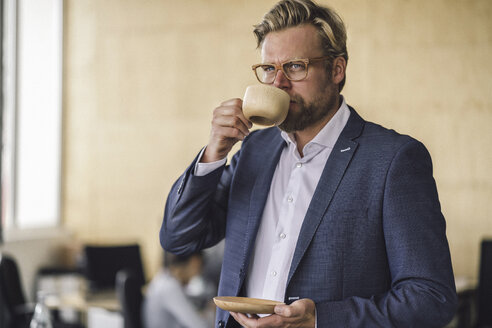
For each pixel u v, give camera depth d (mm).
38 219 5879
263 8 5441
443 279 1136
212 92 5586
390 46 5043
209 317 3672
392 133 1264
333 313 1121
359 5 5090
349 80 5113
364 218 1203
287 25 1258
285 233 1271
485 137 4891
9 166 5547
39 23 5891
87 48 5945
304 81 1246
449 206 4941
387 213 1181
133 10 5809
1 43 4789
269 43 1272
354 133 1277
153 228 5738
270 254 1293
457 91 4938
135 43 5809
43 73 5930
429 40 4980
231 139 1268
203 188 1290
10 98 5555
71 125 5992
